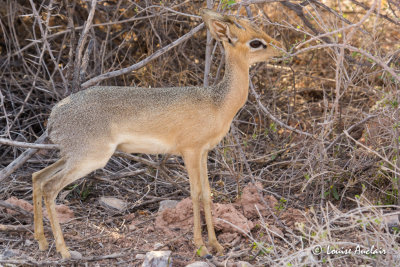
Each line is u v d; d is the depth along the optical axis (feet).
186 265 22.85
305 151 30.73
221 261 23.31
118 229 26.66
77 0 39.91
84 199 30.22
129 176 32.30
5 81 38.37
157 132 23.66
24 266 22.24
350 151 30.30
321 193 27.86
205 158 24.62
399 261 20.36
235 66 24.26
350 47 21.65
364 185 26.81
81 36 29.25
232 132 29.25
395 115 26.21
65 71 38.52
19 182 30.63
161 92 23.99
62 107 23.53
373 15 40.29
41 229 24.29
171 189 31.63
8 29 41.96
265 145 33.42
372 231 24.80
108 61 40.40
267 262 21.76
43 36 31.07
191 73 37.86
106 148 23.34
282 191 29.96
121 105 23.48
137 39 40.86
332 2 43.68
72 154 23.18
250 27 24.38
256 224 26.11
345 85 26.17
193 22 39.22
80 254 23.63
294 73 38.60
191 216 26.99
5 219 26.89
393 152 27.14
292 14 42.68
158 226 26.71
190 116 23.53
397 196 27.35
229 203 28.30
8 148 34.99
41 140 27.40
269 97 37.73
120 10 40.22
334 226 25.81
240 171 29.76
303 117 37.45
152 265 21.98
